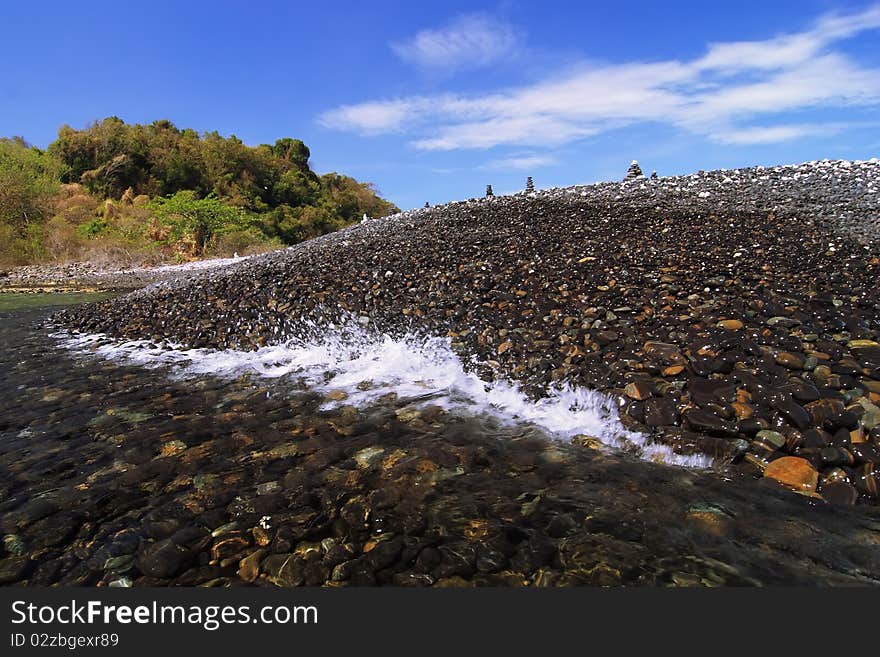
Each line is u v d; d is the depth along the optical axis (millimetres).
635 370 4457
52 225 29859
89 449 4219
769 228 8930
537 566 2604
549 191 16766
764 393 3750
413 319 6730
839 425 3363
